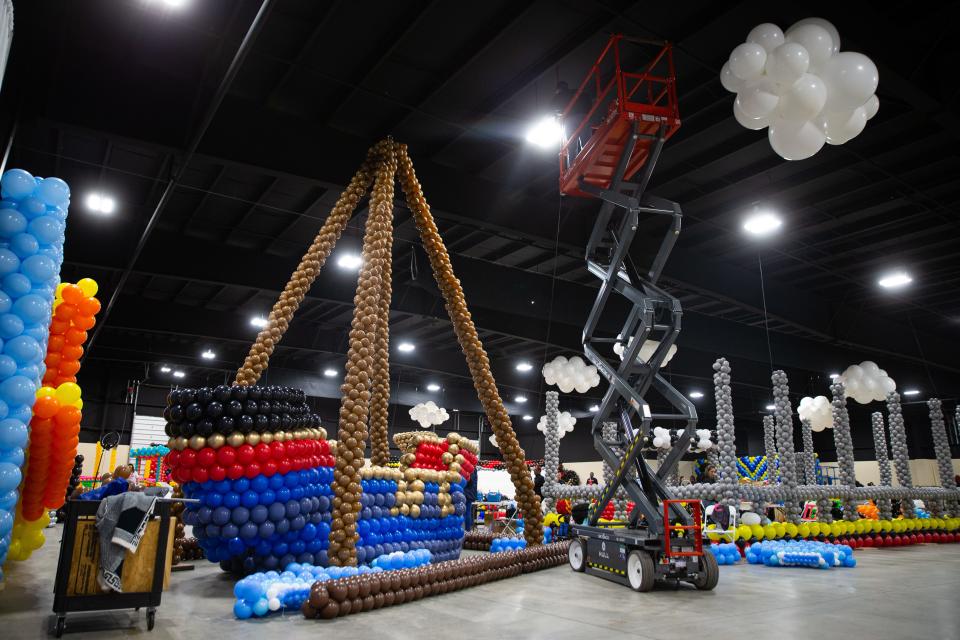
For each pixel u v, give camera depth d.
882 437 16.64
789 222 14.23
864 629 4.90
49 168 11.77
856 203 13.34
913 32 8.59
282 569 6.57
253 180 12.75
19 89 8.12
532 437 36.91
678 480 16.80
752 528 10.77
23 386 4.95
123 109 8.86
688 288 15.58
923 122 10.62
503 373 27.28
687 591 6.75
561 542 9.35
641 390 8.23
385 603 5.50
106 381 27.72
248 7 8.21
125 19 8.38
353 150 10.95
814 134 5.87
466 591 6.56
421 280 15.83
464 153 11.92
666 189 12.84
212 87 9.48
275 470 6.42
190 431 6.32
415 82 9.82
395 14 8.50
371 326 7.66
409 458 8.54
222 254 15.41
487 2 8.30
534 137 9.88
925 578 7.95
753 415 31.45
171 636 4.35
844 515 13.17
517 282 16.69
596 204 13.84
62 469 6.10
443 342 24.89
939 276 16.97
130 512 4.50
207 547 6.34
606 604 5.93
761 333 20.41
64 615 4.29
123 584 4.48
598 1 8.16
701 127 10.81
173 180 10.63
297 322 22.36
